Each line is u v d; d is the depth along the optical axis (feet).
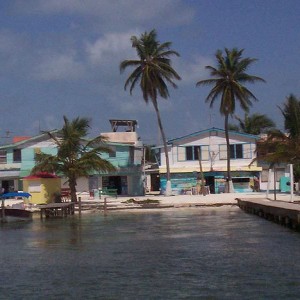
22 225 133.28
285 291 53.78
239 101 229.86
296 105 188.44
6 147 232.12
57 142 180.75
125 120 270.67
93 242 94.89
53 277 63.57
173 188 236.63
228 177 225.56
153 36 226.99
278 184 234.79
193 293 54.08
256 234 100.68
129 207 173.99
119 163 235.40
